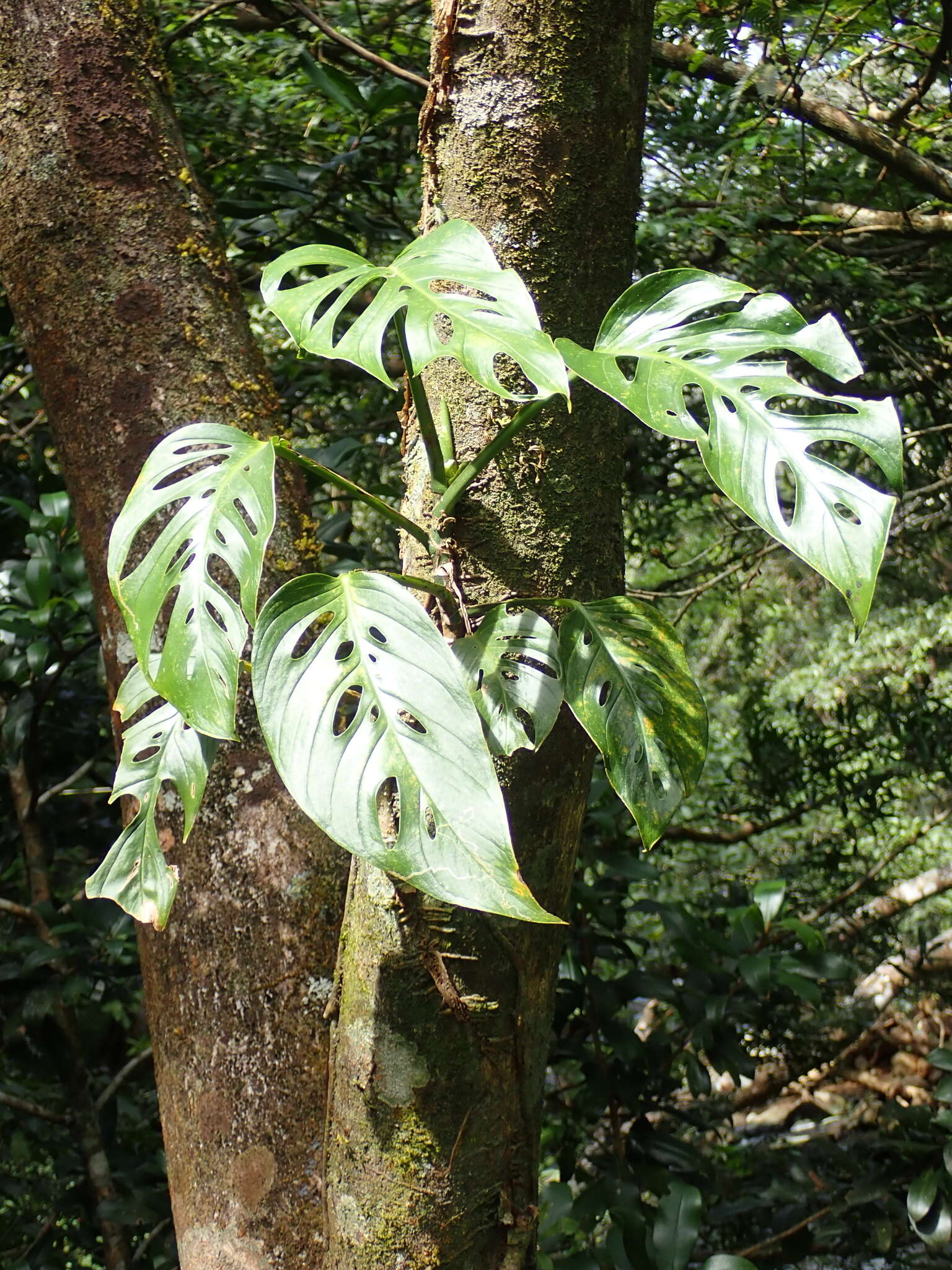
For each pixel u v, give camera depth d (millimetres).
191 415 2207
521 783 1938
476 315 1711
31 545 2939
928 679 6746
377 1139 1930
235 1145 2066
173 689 1715
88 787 3645
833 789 4996
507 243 1968
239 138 3734
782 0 3455
